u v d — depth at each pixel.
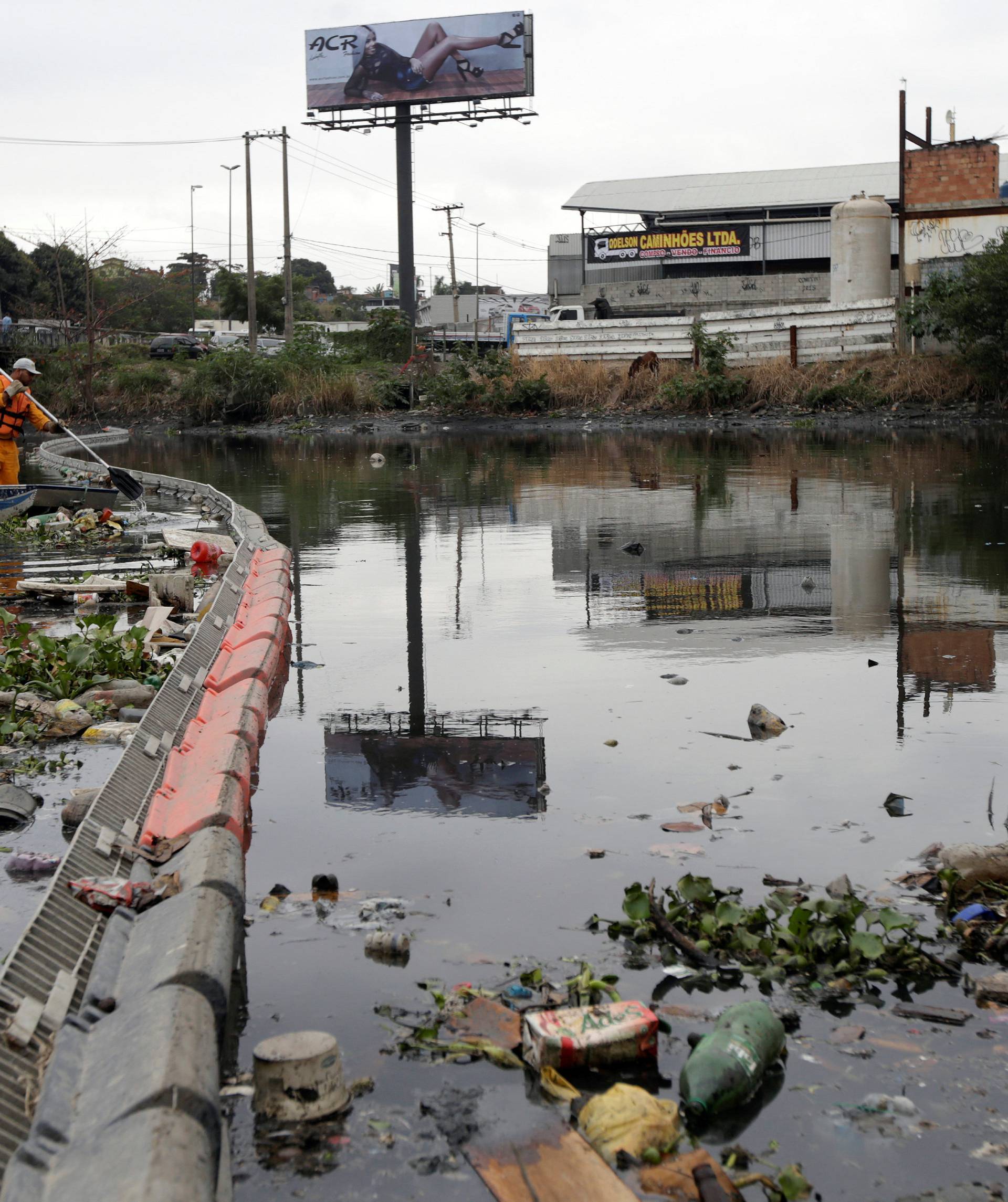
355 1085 2.78
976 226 28.30
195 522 15.17
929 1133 2.58
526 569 10.20
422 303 76.06
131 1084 2.43
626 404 32.53
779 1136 2.59
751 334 31.47
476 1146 2.55
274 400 37.19
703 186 60.12
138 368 42.75
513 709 5.93
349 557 11.17
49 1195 2.17
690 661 6.86
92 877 3.58
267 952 3.45
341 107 52.28
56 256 47.03
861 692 6.09
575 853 4.12
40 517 14.80
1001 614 7.82
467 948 3.45
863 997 3.17
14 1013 2.74
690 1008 3.11
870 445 22.17
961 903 3.67
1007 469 17.05
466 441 27.89
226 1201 2.32
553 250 65.25
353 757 5.21
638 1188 2.41
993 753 5.07
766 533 11.78
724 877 3.90
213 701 5.82
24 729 5.83
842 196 56.12
